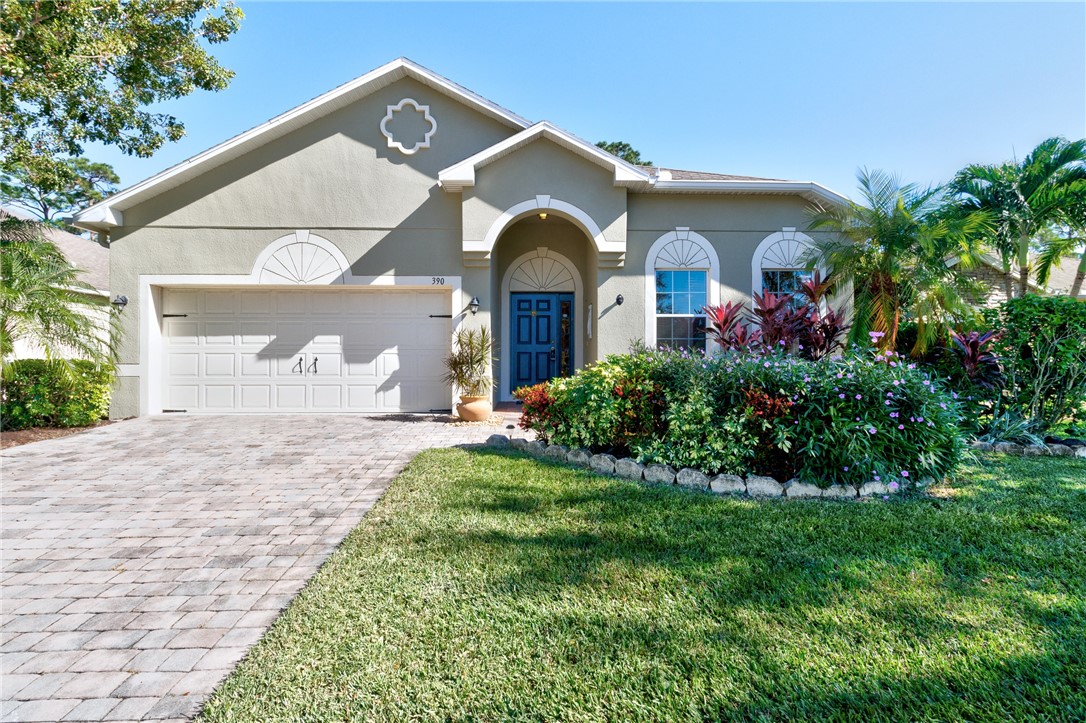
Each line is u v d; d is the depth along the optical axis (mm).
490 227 10055
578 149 9953
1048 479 5199
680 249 10562
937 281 8070
